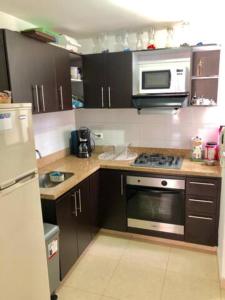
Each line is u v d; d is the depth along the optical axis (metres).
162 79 2.61
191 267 2.41
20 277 1.49
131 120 3.21
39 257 1.65
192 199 2.57
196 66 2.67
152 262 2.50
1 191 1.31
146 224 2.82
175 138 3.06
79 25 2.66
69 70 2.64
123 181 2.79
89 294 2.12
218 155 2.74
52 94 2.34
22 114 1.44
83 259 2.56
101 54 2.83
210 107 2.85
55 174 2.42
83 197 2.52
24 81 1.97
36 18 2.40
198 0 2.07
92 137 3.43
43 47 2.19
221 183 2.41
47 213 2.07
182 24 2.68
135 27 2.78
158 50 2.62
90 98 2.98
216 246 2.61
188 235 2.68
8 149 1.35
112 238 2.94
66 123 3.27
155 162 2.79
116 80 2.82
